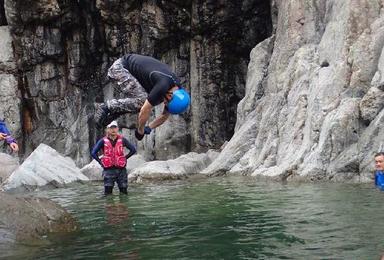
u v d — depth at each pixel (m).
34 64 24.62
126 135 23.31
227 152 16.66
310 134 12.88
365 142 11.11
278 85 16.47
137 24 23.62
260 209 7.28
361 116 11.73
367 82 12.78
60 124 24.70
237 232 5.55
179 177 15.20
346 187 9.61
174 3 22.77
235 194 9.53
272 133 15.16
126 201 9.30
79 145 24.19
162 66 4.26
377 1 13.75
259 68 19.03
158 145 22.67
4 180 13.98
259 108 17.36
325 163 11.74
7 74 24.33
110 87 24.52
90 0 23.92
